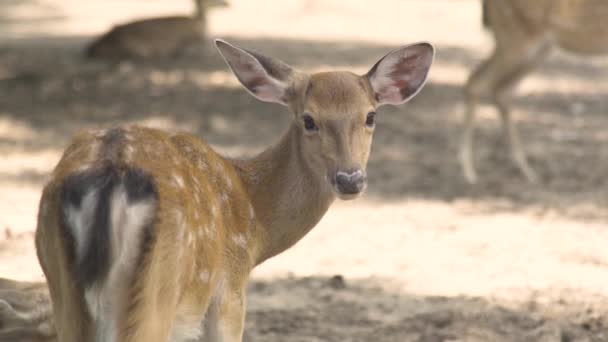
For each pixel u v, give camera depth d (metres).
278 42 38.38
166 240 7.75
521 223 18.20
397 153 23.61
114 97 29.06
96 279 7.42
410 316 13.46
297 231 10.04
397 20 45.44
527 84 32.41
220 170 9.35
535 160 22.98
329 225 17.91
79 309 7.57
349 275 15.17
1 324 10.78
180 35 35.28
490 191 20.48
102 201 7.45
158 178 7.91
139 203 7.56
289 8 48.81
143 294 7.54
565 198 20.02
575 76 34.31
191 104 28.31
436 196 20.06
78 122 25.80
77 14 47.12
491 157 23.31
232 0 51.22
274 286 14.58
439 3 50.91
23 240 15.87
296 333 12.79
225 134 24.88
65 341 7.87
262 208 9.93
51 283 8.05
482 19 22.03
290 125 10.07
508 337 12.83
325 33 41.16
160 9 49.47
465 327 13.05
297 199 9.95
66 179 7.69
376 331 12.92
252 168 10.07
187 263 8.08
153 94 29.55
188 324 8.46
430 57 10.34
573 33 21.48
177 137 9.09
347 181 9.46
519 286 14.67
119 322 7.53
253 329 12.85
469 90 21.47
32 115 26.45
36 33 40.91
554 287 14.62
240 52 10.15
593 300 14.11
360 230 17.61
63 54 35.84
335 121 9.66
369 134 9.92
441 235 17.38
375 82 10.22
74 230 7.48
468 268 15.55
